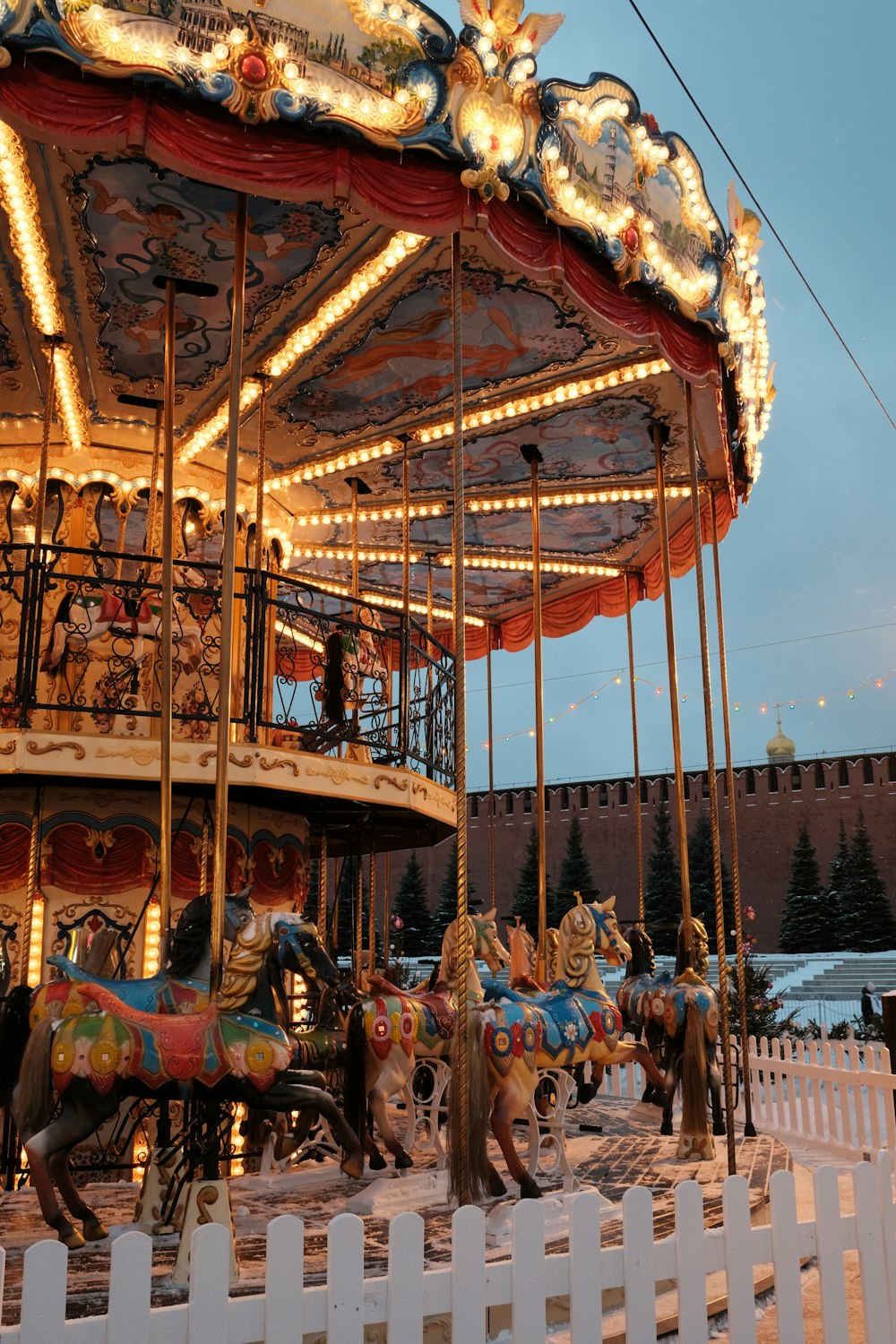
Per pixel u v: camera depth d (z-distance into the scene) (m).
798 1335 4.74
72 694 10.49
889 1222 5.07
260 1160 9.11
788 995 32.03
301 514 14.84
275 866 11.49
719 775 43.69
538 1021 8.14
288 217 8.29
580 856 43.06
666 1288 6.11
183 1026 6.30
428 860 46.81
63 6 6.15
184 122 6.52
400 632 11.44
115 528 12.69
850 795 41.84
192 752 9.36
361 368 10.74
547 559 16.42
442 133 7.02
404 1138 9.95
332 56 6.71
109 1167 7.82
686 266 8.85
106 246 8.75
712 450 12.27
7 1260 6.08
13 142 7.38
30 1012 6.55
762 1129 12.74
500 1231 6.56
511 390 11.16
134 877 10.37
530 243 7.70
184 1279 5.71
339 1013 9.95
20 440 12.10
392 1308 4.08
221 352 10.45
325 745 12.30
